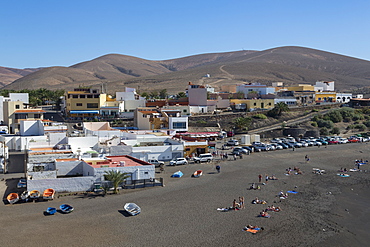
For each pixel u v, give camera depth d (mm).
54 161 61219
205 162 77938
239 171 69375
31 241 37594
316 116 136875
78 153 68438
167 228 41219
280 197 52750
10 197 49969
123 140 80500
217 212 46281
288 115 140875
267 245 37344
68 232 39938
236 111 146500
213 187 57688
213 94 167375
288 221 43500
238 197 52625
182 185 58781
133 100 147250
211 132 112125
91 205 48719
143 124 114188
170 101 148875
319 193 55312
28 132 90688
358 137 113875
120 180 54594
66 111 144250
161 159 77562
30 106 132625
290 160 81250
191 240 38250
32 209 46969
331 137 111875
